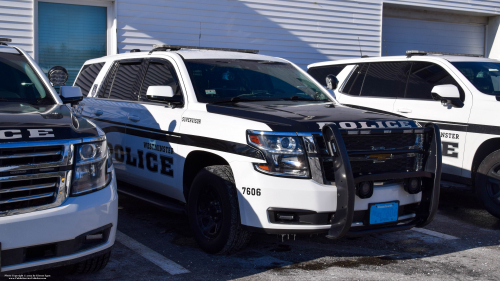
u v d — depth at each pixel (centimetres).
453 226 559
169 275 395
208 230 443
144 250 454
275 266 419
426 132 429
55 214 310
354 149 397
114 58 624
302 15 1200
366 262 433
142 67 563
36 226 303
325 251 462
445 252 465
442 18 1477
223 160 448
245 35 1134
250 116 420
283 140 388
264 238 497
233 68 526
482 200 582
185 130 461
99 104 600
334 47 1254
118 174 568
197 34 1079
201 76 500
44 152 312
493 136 570
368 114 440
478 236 521
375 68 733
